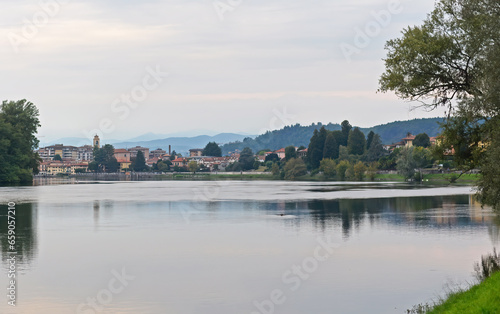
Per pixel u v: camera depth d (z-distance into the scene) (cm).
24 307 3575
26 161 19138
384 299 3656
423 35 4434
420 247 5522
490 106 3762
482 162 4047
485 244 5641
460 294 3147
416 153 19775
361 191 14812
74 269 4644
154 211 9606
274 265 4766
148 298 3772
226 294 3856
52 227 7306
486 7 3981
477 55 4144
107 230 7025
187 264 4834
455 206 9838
